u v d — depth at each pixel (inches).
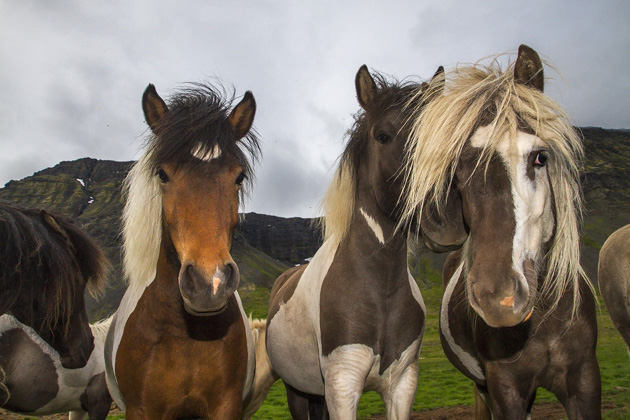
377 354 114.4
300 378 143.5
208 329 108.5
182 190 95.7
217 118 103.7
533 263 78.6
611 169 4982.8
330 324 115.3
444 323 146.2
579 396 102.9
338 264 120.4
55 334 157.2
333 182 128.0
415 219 109.3
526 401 108.2
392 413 117.9
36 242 140.2
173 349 107.7
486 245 76.3
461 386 740.0
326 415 158.7
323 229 141.5
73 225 167.3
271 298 182.5
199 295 87.1
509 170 77.5
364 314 113.2
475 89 86.0
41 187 5743.1
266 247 6028.5
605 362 813.9
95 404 187.5
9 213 138.6
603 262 193.5
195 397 110.0
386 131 109.7
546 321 103.8
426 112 91.3
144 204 112.7
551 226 91.6
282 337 144.4
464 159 81.4
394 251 114.7
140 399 109.7
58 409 188.4
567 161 91.7
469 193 80.6
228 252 92.4
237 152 103.1
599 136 6067.9
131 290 127.0
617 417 295.6
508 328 105.7
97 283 168.9
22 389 173.2
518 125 80.4
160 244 112.7
